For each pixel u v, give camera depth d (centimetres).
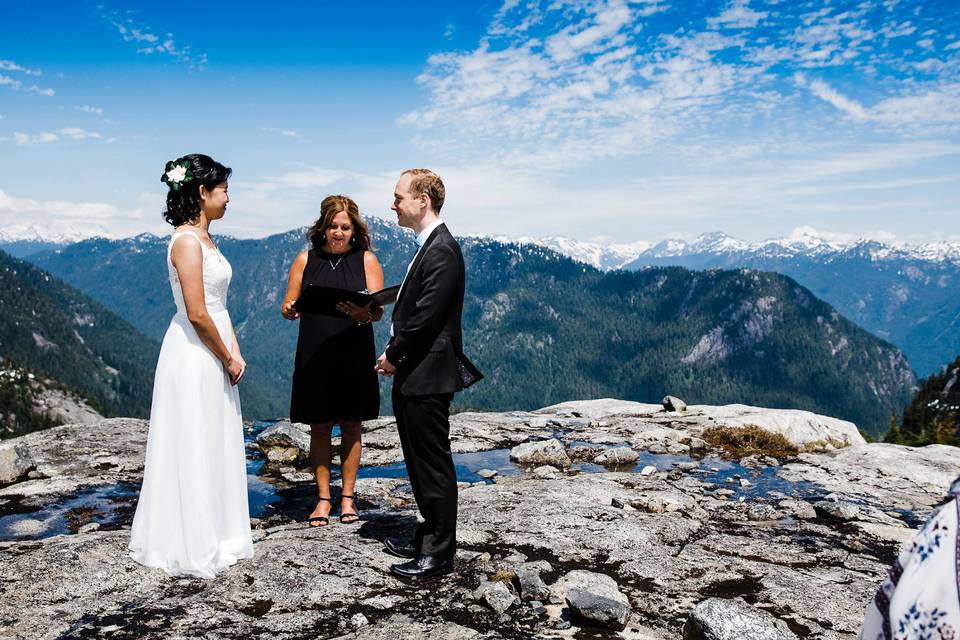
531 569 451
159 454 440
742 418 1149
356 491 712
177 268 438
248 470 832
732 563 489
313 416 549
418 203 433
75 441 946
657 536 542
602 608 366
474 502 634
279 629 357
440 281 417
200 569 424
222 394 461
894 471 865
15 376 17975
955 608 175
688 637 339
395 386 438
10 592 397
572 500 643
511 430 1152
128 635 347
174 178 437
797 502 685
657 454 979
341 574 433
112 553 459
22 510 630
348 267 569
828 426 1139
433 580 430
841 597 430
